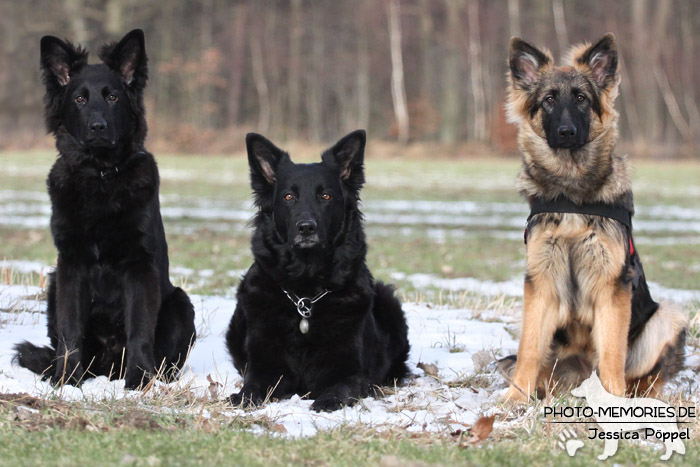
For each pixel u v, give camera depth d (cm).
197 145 5519
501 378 736
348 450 495
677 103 6494
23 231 1986
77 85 693
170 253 1672
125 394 613
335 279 675
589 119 705
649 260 1748
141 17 6259
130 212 680
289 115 6906
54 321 710
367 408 627
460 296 1221
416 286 1391
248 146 702
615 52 724
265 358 683
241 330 733
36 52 5656
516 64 755
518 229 2328
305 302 672
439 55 6606
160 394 629
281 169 697
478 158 5650
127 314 692
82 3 5741
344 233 689
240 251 1741
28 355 699
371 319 716
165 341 731
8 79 5491
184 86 6450
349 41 6881
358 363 679
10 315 918
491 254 1834
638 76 6450
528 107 734
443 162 5275
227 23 6794
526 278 693
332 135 6806
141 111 720
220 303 1077
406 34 6769
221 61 6619
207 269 1467
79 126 678
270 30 6856
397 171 4375
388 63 6738
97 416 542
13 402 564
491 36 6384
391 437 529
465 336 916
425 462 476
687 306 1134
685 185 3712
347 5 6900
